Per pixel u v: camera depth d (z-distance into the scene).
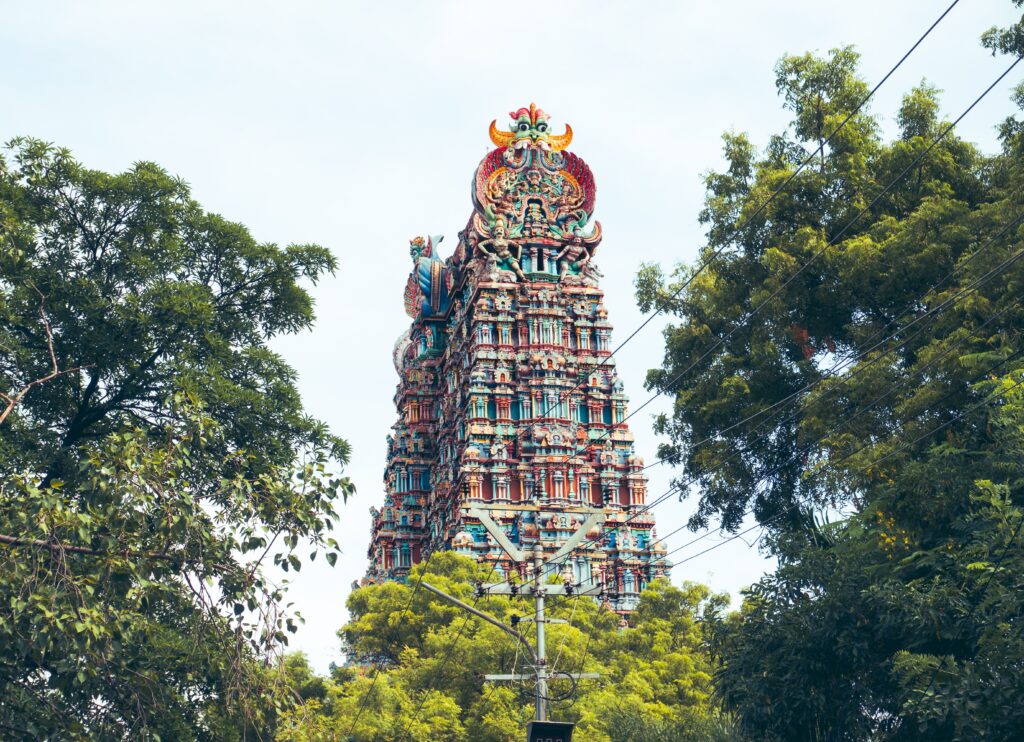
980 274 65.56
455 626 101.31
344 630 110.44
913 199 80.75
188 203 61.84
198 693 44.88
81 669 36.25
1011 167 73.31
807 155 86.19
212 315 58.12
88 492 38.34
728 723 70.19
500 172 142.25
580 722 87.31
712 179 87.94
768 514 79.69
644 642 110.38
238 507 39.72
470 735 91.31
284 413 58.06
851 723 54.53
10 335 54.53
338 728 88.56
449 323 150.75
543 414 132.88
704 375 84.12
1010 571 47.94
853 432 68.81
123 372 56.75
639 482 133.00
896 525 57.50
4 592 35.28
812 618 55.12
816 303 79.75
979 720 45.22
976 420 59.56
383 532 144.50
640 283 88.25
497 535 61.50
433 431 148.12
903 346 73.62
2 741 38.47
